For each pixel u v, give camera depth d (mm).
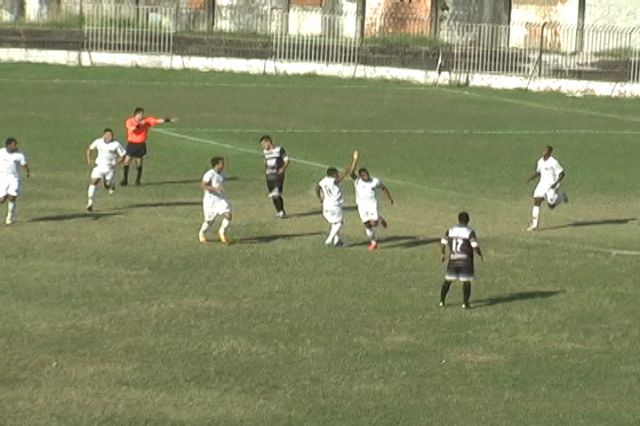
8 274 66000
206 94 134375
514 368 54562
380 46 151875
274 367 53688
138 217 80062
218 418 48250
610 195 92562
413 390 51625
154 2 170125
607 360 55812
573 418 49250
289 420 48250
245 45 152375
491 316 61562
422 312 61906
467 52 150250
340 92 140000
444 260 65312
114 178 89562
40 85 135750
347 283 66375
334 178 74125
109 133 83562
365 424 48094
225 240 73938
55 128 110812
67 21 156125
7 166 77000
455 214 84312
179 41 152875
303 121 119625
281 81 146375
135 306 61156
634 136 117938
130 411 48594
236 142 107562
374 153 105000
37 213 80250
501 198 90062
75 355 54281
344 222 80750
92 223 78062
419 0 165375
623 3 166875
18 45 152625
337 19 166250
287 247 73625
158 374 52438
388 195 74688
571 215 85625
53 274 66188
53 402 49250
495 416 49156
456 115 126938
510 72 149125
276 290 64688
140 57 152625
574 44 158500
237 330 58125
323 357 55062
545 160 80750
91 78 142375
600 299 64938
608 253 74938
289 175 94625
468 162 102688
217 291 64125
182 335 57156
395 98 137250
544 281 68125
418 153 105875
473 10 165375
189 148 103875
